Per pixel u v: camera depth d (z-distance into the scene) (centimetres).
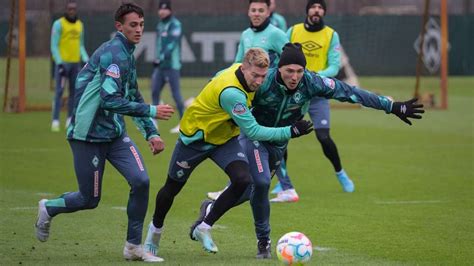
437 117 8188
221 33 10225
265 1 4141
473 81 11931
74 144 2834
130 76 2805
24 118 7756
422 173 5012
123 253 2936
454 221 3631
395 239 3269
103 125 2809
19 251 3008
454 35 10894
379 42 10319
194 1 13750
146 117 2783
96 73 2764
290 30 4619
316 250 3067
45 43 11888
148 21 10012
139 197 2830
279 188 4388
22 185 4475
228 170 2839
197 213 3803
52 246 3098
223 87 2738
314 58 4562
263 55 2703
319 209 3909
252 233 3375
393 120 8044
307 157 5722
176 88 6725
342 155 5778
